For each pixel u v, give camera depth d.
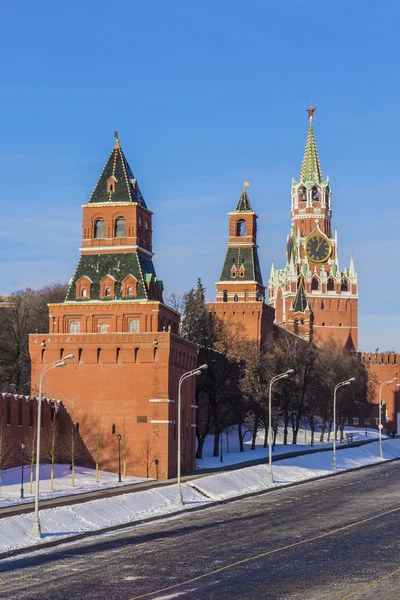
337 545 78.94
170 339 127.38
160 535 85.12
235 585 63.09
